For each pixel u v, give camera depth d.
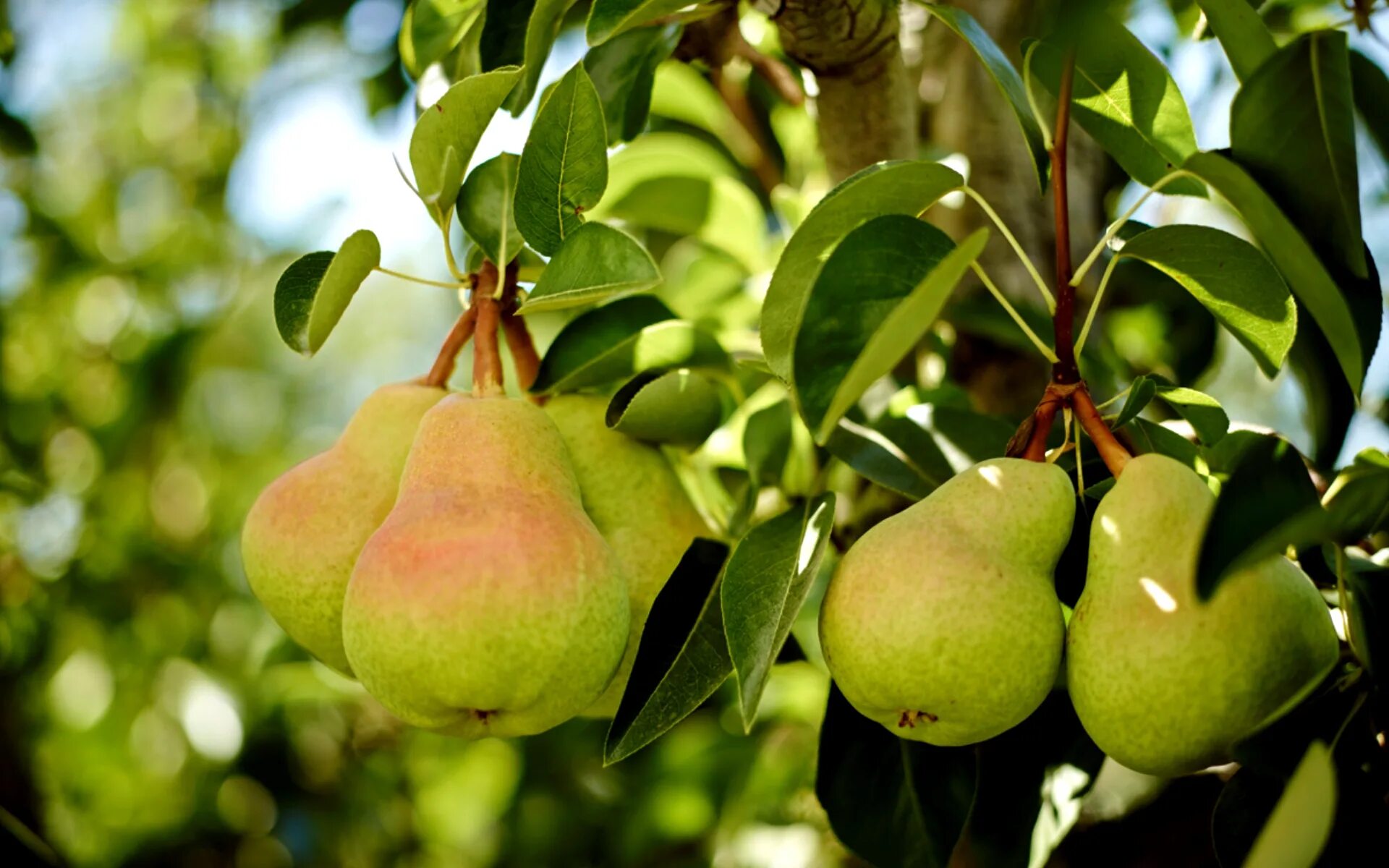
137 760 1.55
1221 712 0.71
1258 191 0.71
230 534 1.69
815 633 1.17
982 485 0.75
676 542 0.80
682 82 1.08
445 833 1.62
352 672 0.81
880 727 0.81
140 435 1.57
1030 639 0.73
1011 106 0.78
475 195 0.81
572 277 0.77
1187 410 0.79
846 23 0.85
